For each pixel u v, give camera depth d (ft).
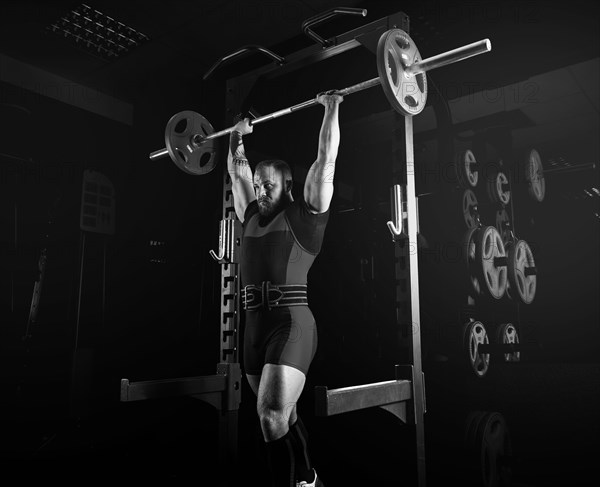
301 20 12.76
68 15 12.62
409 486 6.57
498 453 8.00
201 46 13.94
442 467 7.45
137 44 13.85
